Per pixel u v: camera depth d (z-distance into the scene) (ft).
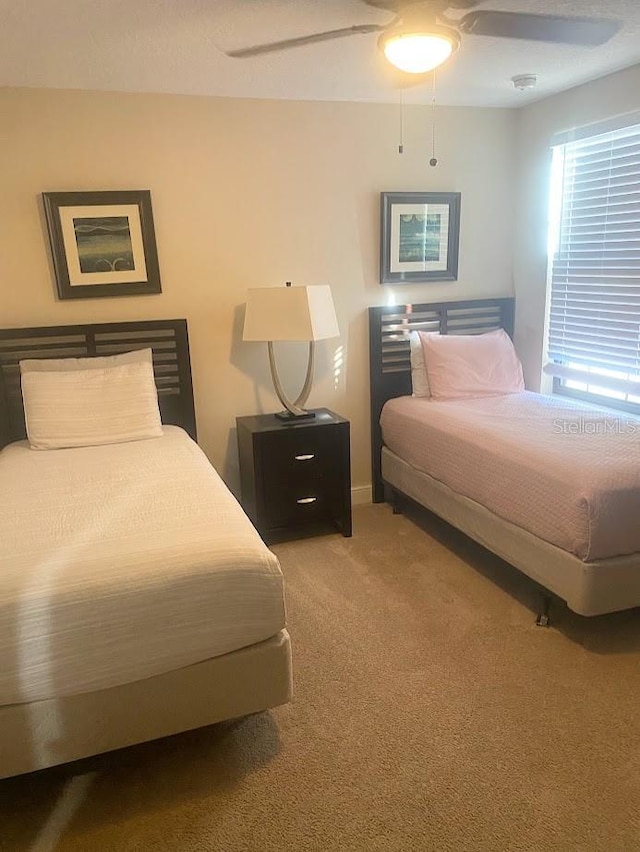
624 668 7.11
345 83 9.78
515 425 9.39
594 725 6.25
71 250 9.98
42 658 5.14
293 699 6.75
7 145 9.50
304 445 10.53
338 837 5.09
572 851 4.90
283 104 10.67
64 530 6.23
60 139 9.69
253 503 10.74
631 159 10.03
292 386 11.80
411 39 6.03
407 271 12.01
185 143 10.28
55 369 9.91
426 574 9.49
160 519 6.42
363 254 11.74
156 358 10.70
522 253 12.57
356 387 12.29
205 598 5.55
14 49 7.73
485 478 8.74
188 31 7.32
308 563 9.98
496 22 6.10
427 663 7.31
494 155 12.21
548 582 7.70
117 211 10.07
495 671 7.13
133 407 9.75
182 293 10.78
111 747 5.55
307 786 5.61
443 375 11.48
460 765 5.78
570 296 11.66
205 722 5.81
